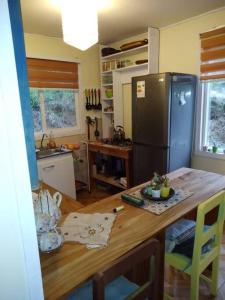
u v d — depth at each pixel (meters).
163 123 2.65
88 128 4.07
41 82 3.47
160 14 2.70
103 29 3.21
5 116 0.50
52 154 3.13
